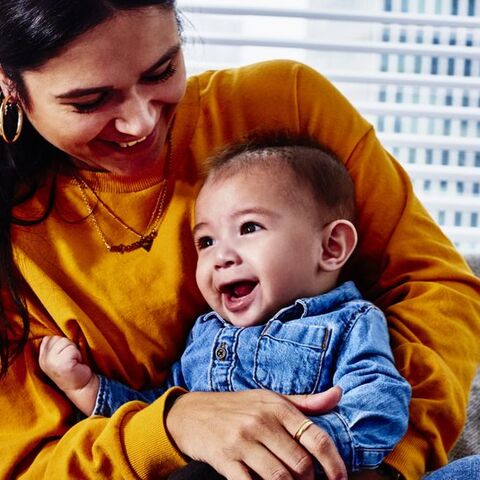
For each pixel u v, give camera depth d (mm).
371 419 969
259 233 1162
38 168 1189
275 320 1154
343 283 1239
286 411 926
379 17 1916
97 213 1196
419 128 2076
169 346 1234
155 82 1029
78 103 1002
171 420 988
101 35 950
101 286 1197
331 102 1290
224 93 1267
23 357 1197
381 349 1084
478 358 1181
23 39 966
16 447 1146
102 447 1019
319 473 917
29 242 1192
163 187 1203
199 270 1186
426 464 1064
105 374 1206
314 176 1210
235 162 1219
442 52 1943
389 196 1271
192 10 1833
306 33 2025
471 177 1997
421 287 1201
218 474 912
